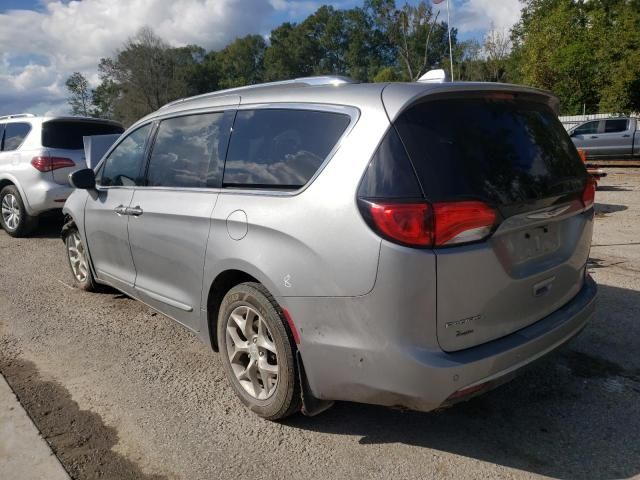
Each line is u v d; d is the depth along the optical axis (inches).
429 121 104.6
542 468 108.8
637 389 136.9
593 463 109.8
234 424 126.9
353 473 108.8
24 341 175.5
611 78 812.0
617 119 773.3
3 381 146.2
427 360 97.2
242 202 124.3
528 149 114.8
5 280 244.1
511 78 1504.7
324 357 108.0
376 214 98.3
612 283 214.1
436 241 96.7
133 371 154.0
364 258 99.3
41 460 113.0
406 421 126.8
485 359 100.7
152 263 157.8
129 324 189.6
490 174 104.8
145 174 164.2
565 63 1029.2
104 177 188.1
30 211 320.2
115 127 353.4
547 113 129.8
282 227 112.3
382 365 100.3
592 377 143.2
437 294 97.2
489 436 120.0
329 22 3486.7
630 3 852.0
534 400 133.6
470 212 98.7
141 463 113.0
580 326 125.2
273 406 121.2
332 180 106.6
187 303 144.5
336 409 132.4
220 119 140.8
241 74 3786.9
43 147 314.2
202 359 161.8
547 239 116.6
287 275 111.1
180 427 125.8
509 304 107.3
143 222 157.6
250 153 128.7
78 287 228.2
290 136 120.1
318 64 3659.0
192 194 141.0
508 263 105.8
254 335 126.0
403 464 111.3
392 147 100.8
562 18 1061.1
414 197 97.4
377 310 99.0
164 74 2637.8
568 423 123.8
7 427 124.5
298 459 113.7
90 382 147.6
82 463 113.0
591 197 132.3
